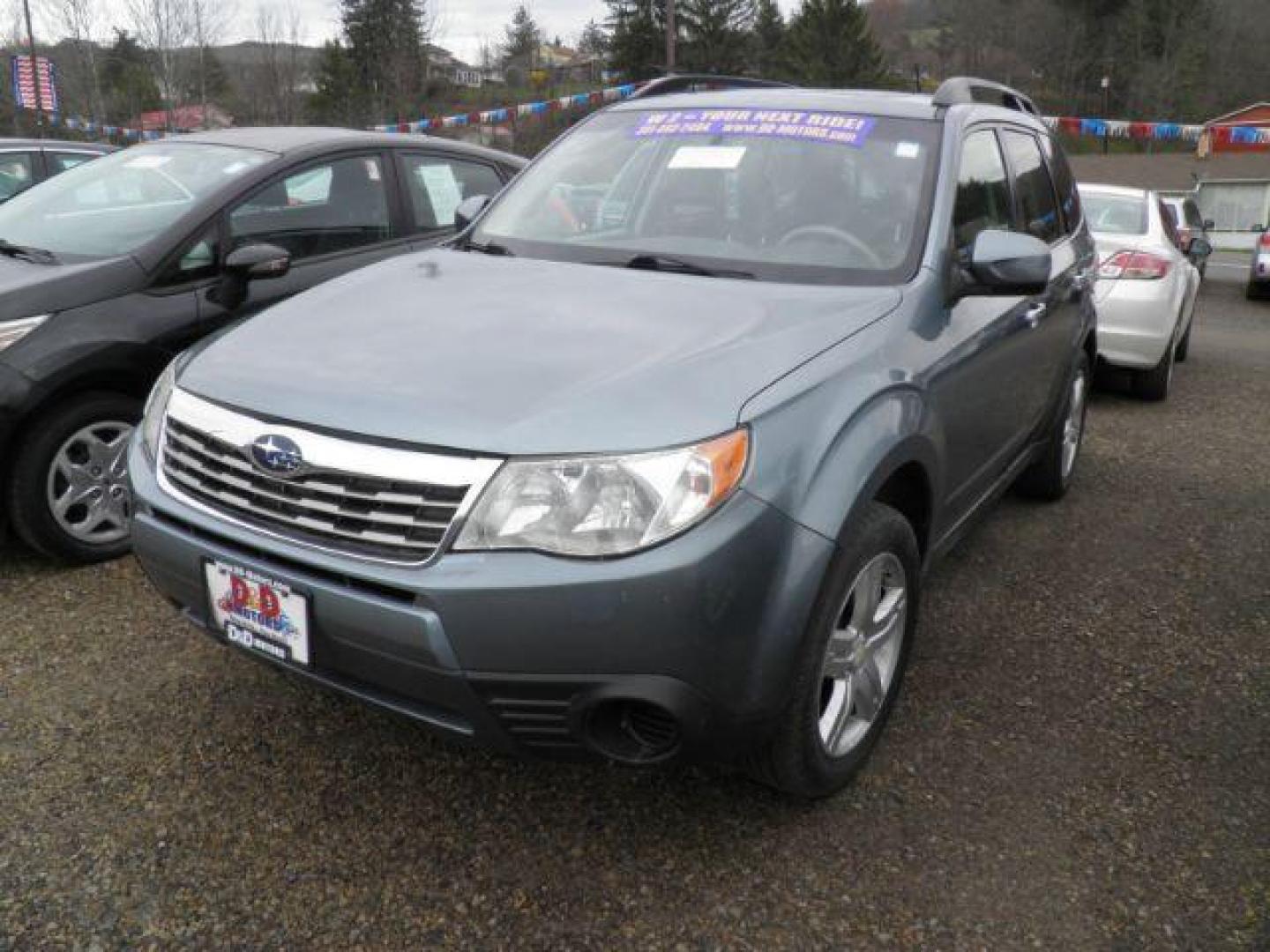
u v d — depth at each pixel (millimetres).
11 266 3975
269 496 2229
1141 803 2666
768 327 2518
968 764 2811
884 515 2520
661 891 2314
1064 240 4480
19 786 2600
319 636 2195
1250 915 2281
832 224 3057
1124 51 59500
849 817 2580
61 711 2932
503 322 2541
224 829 2475
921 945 2186
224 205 4258
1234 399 7641
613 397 2146
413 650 2068
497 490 2037
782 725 2324
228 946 2135
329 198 4738
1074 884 2367
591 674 2037
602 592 1997
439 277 2973
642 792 2654
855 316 2652
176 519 2400
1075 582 4062
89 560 3898
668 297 2707
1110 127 21266
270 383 2336
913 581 2727
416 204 5137
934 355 2797
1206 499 5160
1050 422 4453
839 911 2271
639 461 2035
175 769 2693
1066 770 2799
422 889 2305
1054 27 59906
